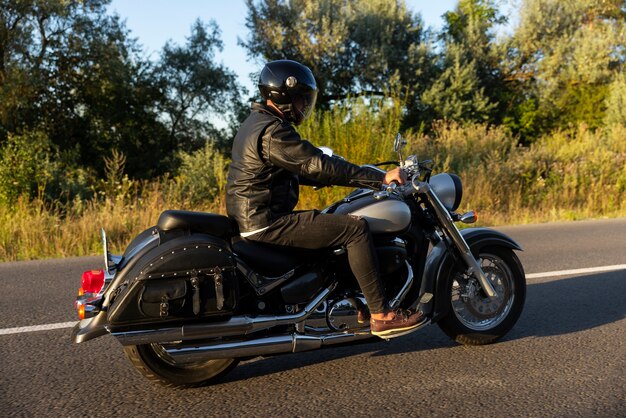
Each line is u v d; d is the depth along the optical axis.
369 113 11.16
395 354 4.23
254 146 3.58
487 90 30.06
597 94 28.23
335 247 3.70
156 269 3.33
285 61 3.78
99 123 28.70
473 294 4.29
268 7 27.86
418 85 27.72
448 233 4.16
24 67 24.44
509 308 4.39
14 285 6.68
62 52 26.20
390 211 3.80
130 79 28.72
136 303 3.30
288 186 3.72
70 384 3.84
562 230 10.03
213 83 30.34
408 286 3.94
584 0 30.45
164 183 13.00
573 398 3.43
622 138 16.44
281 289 3.63
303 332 3.69
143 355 3.61
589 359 4.04
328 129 10.80
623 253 7.80
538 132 28.94
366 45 27.81
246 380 3.83
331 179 3.58
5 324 5.16
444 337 4.57
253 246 3.63
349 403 3.45
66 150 26.47
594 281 6.25
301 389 3.67
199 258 3.38
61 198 14.77
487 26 30.39
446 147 14.20
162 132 30.56
